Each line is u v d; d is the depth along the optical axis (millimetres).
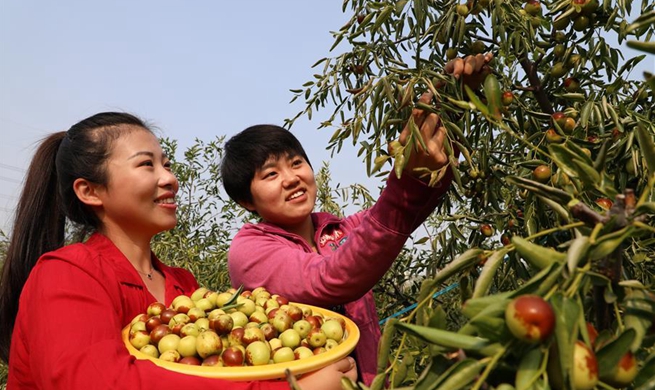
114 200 1812
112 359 1317
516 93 2287
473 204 2377
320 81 2467
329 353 1430
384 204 1556
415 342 1382
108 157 1793
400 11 2084
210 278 5473
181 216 6156
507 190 2254
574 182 955
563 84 2158
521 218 2176
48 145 2012
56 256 1557
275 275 1898
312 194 2238
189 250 5629
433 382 757
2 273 1979
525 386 646
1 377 4984
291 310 1645
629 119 1572
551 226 1844
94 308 1455
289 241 2119
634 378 745
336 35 2467
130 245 1888
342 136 2041
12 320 1957
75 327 1380
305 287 1779
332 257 1708
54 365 1312
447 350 779
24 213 1979
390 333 928
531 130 2045
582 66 2059
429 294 922
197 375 1319
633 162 1494
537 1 2045
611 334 797
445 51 2207
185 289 2148
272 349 1489
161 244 5590
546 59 2160
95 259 1625
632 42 676
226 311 1627
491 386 692
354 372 1507
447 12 2082
